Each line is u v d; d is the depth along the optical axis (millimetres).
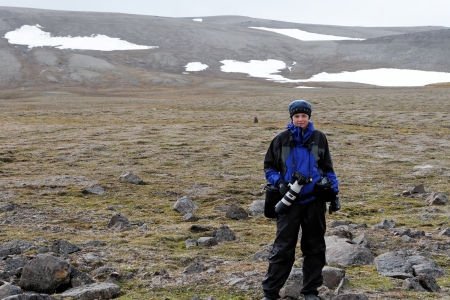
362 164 20953
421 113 46781
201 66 199375
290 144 5332
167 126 36156
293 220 5320
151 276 6656
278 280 5391
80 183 15633
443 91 81375
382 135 31578
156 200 13586
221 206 12570
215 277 6543
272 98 74938
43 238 9109
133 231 9781
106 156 22375
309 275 5453
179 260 7531
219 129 33969
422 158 22484
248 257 7812
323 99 69938
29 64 170750
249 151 24219
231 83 145375
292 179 5262
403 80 160750
